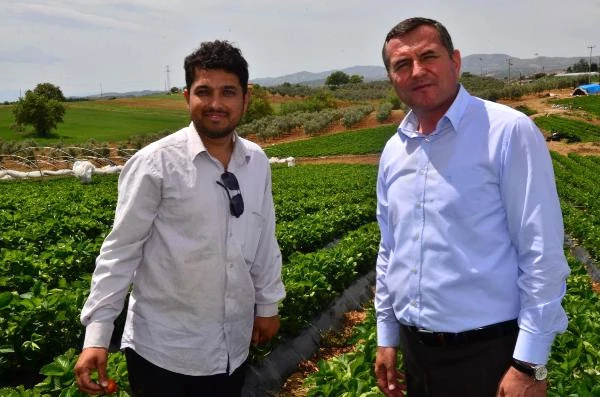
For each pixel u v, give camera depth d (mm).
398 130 3684
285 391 7133
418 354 3605
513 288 3295
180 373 3592
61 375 4664
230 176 3613
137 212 3447
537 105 93750
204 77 3455
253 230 3779
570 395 4789
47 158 53344
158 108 127500
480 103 3387
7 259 8602
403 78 3414
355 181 33469
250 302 3801
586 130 68125
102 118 103812
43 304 6191
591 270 14617
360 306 11000
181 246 3482
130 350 3670
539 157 3131
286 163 58312
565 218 18656
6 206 19516
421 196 3447
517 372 3148
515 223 3203
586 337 6238
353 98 137750
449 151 3344
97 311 3467
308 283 8430
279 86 176125
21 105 80688
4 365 5832
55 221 13555
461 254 3289
